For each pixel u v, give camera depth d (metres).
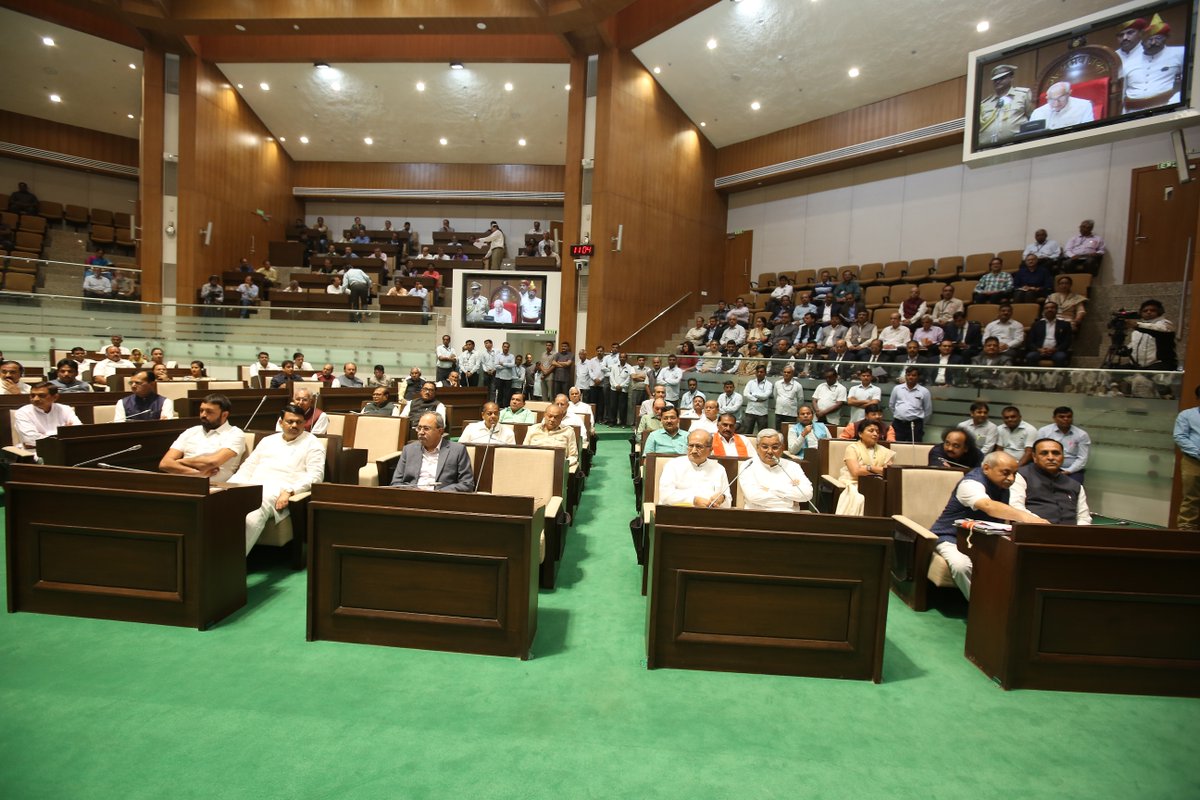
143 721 2.29
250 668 2.71
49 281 13.31
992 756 2.30
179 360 13.41
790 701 2.64
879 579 2.84
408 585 2.98
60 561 3.16
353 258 17.22
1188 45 5.51
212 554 3.12
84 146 18.50
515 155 18.83
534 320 13.31
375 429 5.95
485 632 2.95
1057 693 2.80
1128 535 2.84
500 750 2.21
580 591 3.90
